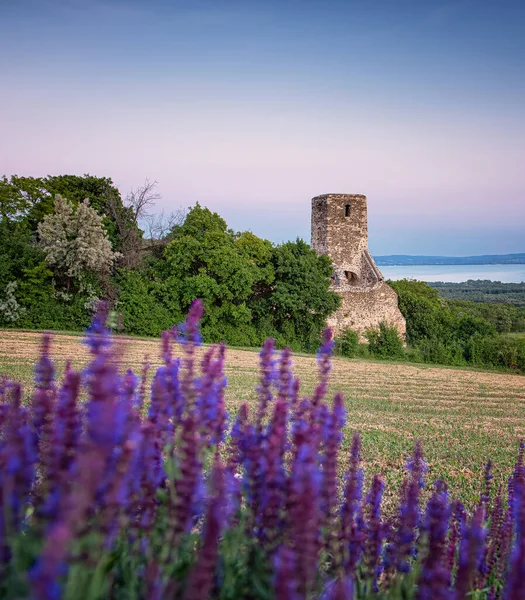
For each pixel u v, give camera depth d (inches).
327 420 174.9
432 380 1747.0
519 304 5290.4
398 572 187.5
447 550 205.3
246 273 1918.1
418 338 2415.1
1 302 1745.8
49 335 168.1
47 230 1806.1
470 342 2319.1
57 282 1913.1
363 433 910.4
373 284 2324.1
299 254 2126.0
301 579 113.3
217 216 2159.2
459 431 1026.7
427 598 149.6
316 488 140.6
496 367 2271.2
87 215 1819.6
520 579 118.4
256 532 158.9
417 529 231.6
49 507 121.4
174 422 174.7
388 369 1910.7
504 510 228.4
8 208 2001.7
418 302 2465.6
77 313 1802.4
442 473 693.9
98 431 111.9
